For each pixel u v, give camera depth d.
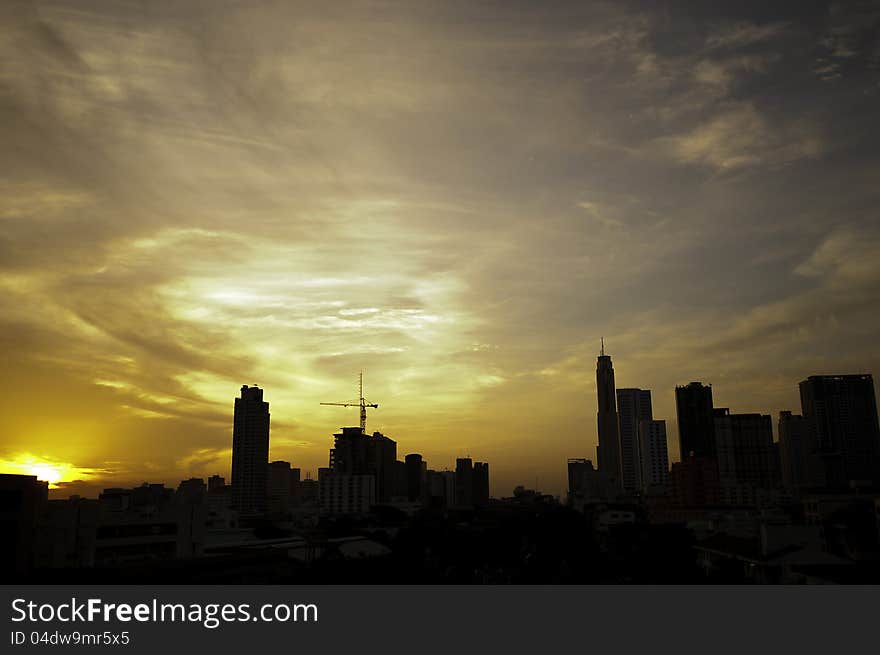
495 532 176.38
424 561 130.38
